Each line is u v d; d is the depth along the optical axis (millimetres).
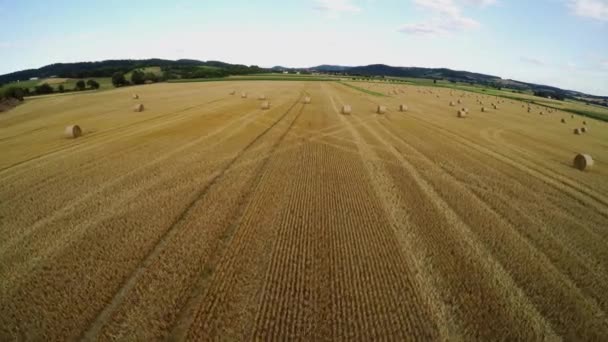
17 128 24453
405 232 9594
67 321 6180
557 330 6316
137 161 15594
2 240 8906
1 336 5855
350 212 10734
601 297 7293
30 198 11570
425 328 6191
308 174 14211
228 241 8828
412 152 18438
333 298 6836
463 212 11109
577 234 10016
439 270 7906
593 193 13492
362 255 8383
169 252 8297
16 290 6988
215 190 12227
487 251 8820
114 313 6371
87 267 7715
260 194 11930
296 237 9102
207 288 7031
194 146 18250
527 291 7340
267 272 7578
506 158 18188
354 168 15258
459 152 18906
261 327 6074
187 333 5914
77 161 15648
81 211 10547
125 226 9570
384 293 7043
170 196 11648
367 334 5996
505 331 6227
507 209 11547
